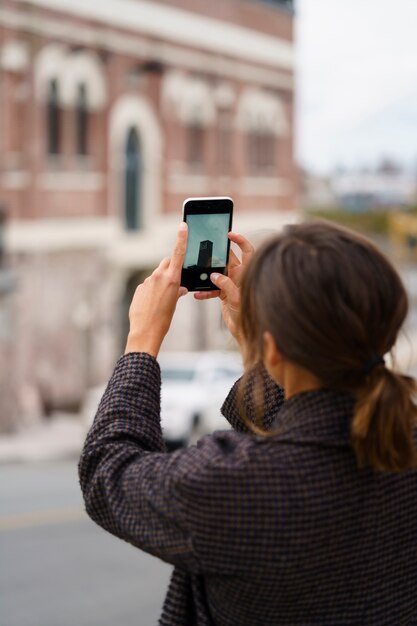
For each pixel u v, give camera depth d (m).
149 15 28.38
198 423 21.39
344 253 1.95
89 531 12.41
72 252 25.83
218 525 1.90
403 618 2.07
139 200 28.64
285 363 2.02
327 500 1.93
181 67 30.05
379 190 101.44
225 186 32.56
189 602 2.12
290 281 1.94
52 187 25.12
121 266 27.67
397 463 1.93
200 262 2.44
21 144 24.22
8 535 12.14
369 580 2.01
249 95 33.56
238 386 2.30
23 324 24.16
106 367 26.91
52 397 25.17
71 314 25.73
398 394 1.93
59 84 25.39
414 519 2.05
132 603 8.98
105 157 27.00
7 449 21.61
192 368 22.20
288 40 35.50
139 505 2.00
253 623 2.00
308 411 1.98
